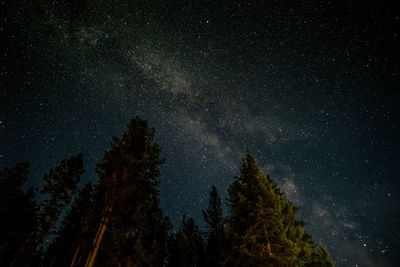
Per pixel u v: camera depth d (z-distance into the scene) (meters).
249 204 13.44
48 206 19.23
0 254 18.19
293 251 11.23
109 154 15.35
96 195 14.25
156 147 16.66
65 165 20.94
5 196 18.81
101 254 14.88
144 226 16.11
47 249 21.80
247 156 15.80
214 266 20.14
